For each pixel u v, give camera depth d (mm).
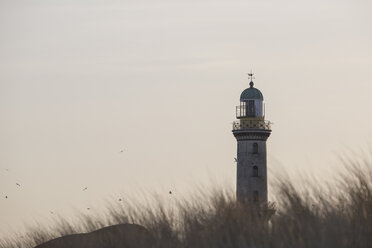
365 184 45531
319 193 46188
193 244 48500
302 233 43250
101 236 56312
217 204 50281
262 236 45344
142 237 52875
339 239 42250
